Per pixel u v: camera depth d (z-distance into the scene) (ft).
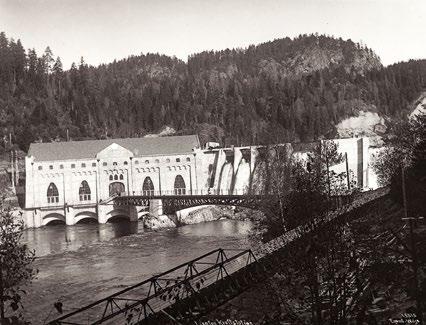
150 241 297.94
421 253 76.79
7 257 79.97
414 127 217.15
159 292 91.09
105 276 204.95
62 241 325.01
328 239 70.13
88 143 472.85
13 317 62.13
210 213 391.65
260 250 116.16
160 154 460.55
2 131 625.00
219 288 103.45
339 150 435.53
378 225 79.00
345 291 69.31
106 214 428.97
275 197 171.63
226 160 501.15
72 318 141.38
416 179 152.97
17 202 462.19
